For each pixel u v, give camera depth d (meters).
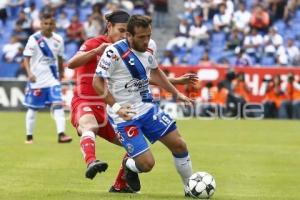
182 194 30.66
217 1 96.19
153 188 32.72
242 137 58.56
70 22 96.50
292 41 90.38
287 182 35.44
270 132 63.19
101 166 27.39
